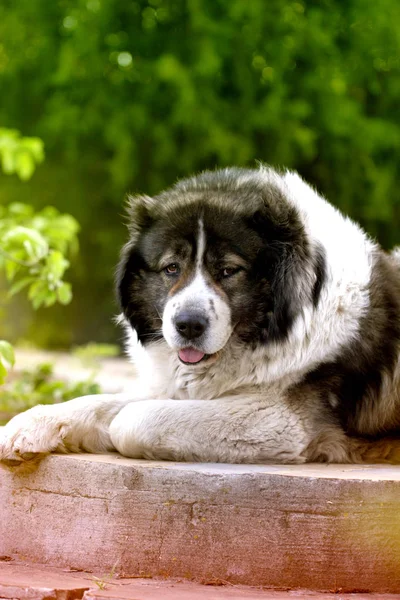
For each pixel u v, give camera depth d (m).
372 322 6.16
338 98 20.25
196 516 4.98
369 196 20.81
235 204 6.00
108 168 20.66
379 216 20.77
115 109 20.20
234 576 4.93
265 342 5.88
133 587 4.70
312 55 20.36
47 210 10.22
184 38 20.58
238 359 5.96
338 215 6.52
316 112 20.39
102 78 20.55
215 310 5.72
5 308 20.84
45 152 21.67
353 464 5.82
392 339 6.25
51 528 5.34
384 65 21.38
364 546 4.82
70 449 5.67
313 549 4.86
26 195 21.81
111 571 4.99
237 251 5.87
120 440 5.57
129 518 5.10
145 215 6.36
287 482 4.88
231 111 20.03
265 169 6.69
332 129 19.98
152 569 5.05
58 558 5.31
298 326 5.82
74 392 9.84
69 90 20.88
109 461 5.25
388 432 6.33
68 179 21.81
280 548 4.89
